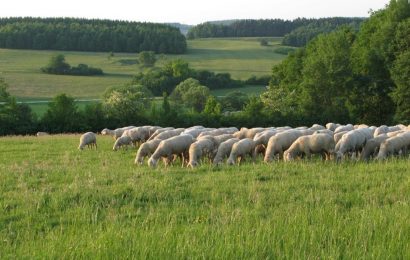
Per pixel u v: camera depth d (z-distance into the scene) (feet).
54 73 480.64
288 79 279.49
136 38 611.47
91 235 38.52
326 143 79.15
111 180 65.16
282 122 208.74
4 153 105.50
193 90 363.56
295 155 81.35
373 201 48.85
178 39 630.33
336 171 69.00
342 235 36.19
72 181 65.41
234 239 35.42
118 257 32.17
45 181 66.44
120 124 199.62
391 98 212.43
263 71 505.25
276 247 33.37
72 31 602.03
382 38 216.95
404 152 83.56
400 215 40.75
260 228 36.91
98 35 606.14
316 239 35.45
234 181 63.52
